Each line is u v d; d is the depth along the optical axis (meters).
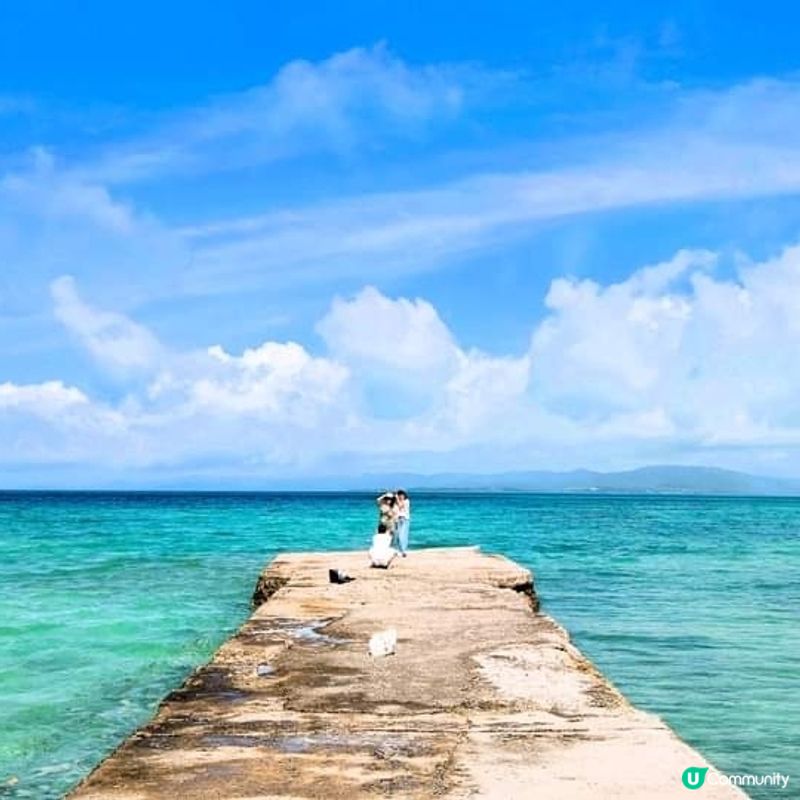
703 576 30.42
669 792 5.77
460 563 21.92
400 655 10.29
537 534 59.62
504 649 10.59
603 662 15.29
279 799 5.64
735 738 10.78
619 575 30.72
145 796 5.69
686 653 16.11
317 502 170.00
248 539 49.44
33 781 9.13
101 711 11.84
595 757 6.49
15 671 14.19
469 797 5.68
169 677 13.82
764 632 18.41
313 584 17.80
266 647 10.95
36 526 65.75
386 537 20.91
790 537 57.38
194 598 23.36
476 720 7.54
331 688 8.69
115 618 19.73
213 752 6.62
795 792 8.97
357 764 6.33
